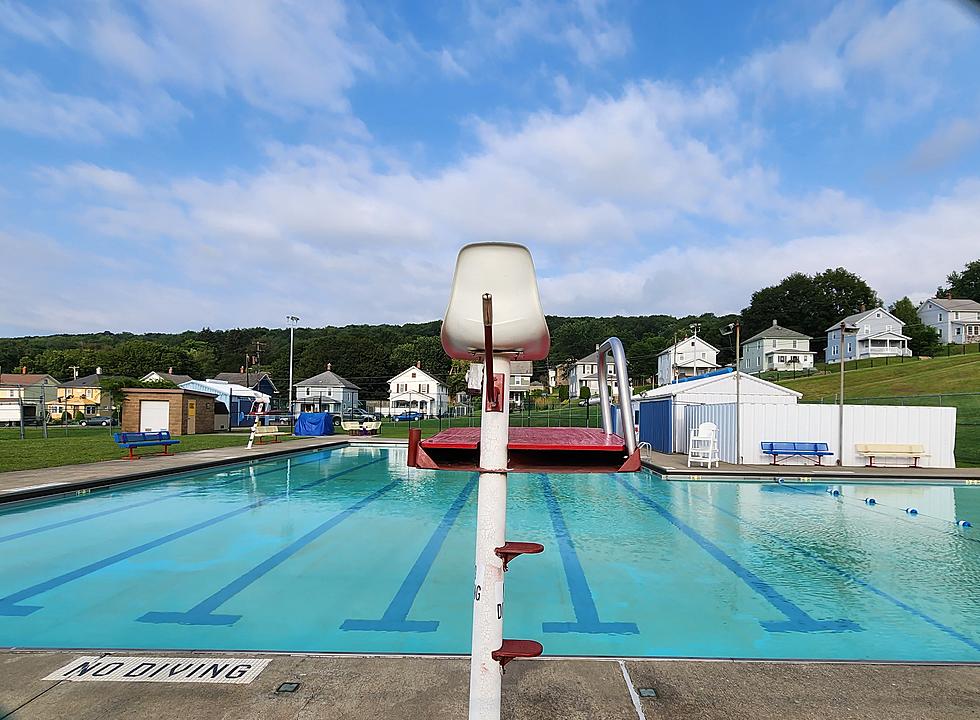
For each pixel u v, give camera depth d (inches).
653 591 232.2
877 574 257.0
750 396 869.2
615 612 208.5
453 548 297.9
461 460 87.7
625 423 85.8
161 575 248.8
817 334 3169.3
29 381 2662.4
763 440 671.1
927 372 1779.0
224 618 199.2
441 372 3294.8
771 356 2736.2
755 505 433.7
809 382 1920.5
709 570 261.9
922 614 208.4
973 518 385.4
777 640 184.5
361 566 263.9
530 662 141.9
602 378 104.6
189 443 940.6
